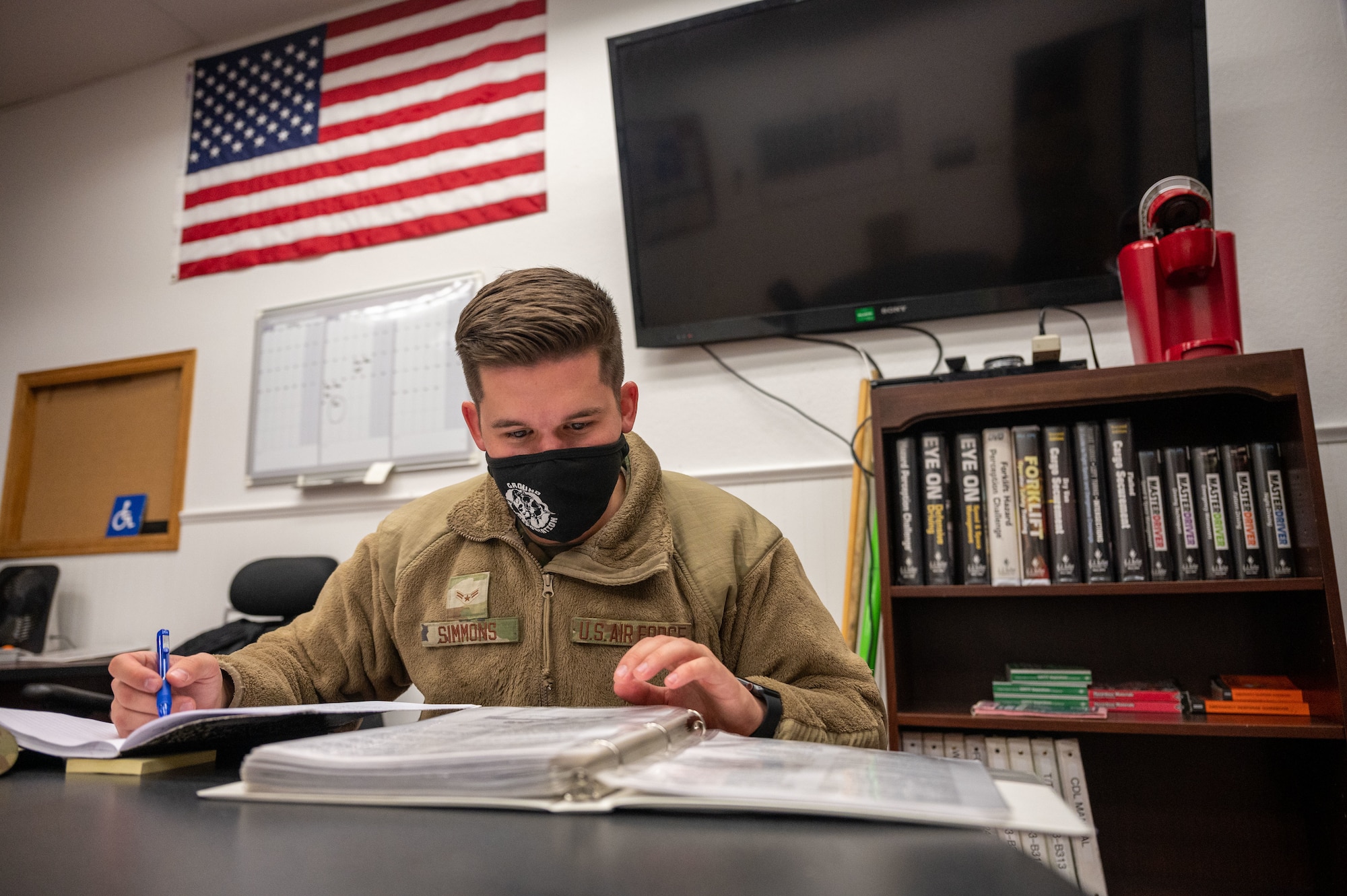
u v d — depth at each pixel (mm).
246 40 2967
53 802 477
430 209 2576
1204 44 1791
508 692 949
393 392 2533
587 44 2492
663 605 948
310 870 324
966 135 1953
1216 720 1370
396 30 2738
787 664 937
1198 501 1443
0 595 2617
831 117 2059
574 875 311
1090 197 1861
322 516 2541
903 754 518
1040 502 1497
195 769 631
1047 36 1897
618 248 2359
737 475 2102
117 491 2900
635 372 2260
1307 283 1803
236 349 2775
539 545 996
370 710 649
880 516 1539
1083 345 1920
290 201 2768
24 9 2834
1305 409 1331
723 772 438
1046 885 297
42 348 3086
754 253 2109
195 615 2643
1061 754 1455
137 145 3072
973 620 1751
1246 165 1877
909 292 1985
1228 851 1539
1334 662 1278
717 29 2158
